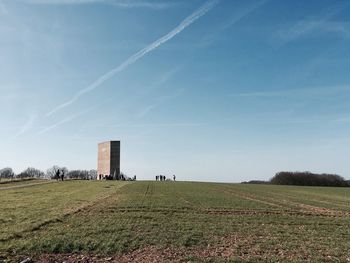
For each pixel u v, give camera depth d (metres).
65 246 20.36
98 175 112.62
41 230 24.58
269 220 32.25
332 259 19.36
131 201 43.06
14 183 79.12
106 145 109.81
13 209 34.47
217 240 23.11
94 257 19.05
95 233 23.81
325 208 43.62
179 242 22.11
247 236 24.72
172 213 34.12
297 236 25.34
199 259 18.70
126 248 20.55
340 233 27.09
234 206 41.47
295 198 57.03
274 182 128.00
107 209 35.59
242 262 18.28
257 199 52.50
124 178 106.56
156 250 20.39
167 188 67.81
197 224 28.50
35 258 18.64
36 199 44.53
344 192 75.88
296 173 129.50
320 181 127.19
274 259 18.92
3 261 17.84
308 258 19.41
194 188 71.19
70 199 44.81
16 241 21.19
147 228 26.08
